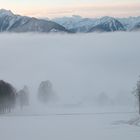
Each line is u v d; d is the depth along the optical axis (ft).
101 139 197.26
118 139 194.59
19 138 207.72
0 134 223.92
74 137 206.90
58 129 244.42
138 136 201.36
